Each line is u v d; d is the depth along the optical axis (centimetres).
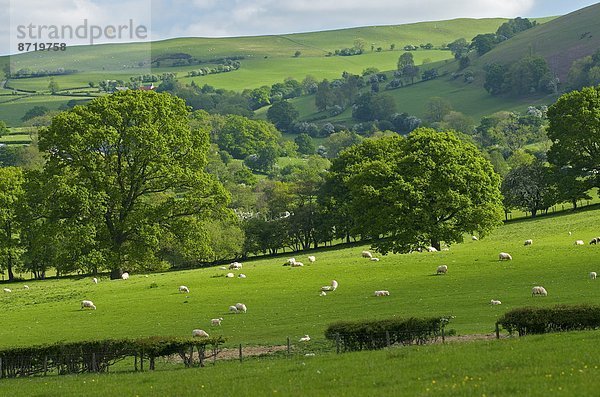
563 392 2691
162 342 4622
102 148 10738
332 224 16100
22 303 8525
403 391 2975
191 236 10838
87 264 10194
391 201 11244
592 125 15800
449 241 11062
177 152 11131
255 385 3412
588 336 3981
